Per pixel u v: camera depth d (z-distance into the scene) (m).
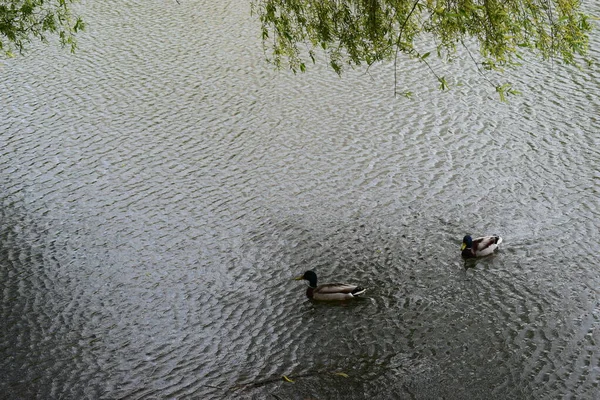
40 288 20.67
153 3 40.56
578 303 19.14
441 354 17.78
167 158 26.69
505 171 24.95
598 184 23.98
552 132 27.08
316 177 25.17
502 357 17.56
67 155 27.16
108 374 17.64
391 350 18.02
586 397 16.22
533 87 30.22
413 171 25.23
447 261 21.09
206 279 20.78
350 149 26.69
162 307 19.78
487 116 28.39
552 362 17.30
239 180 25.22
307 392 16.83
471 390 16.64
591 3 36.28
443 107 29.20
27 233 23.02
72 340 18.77
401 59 33.25
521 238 21.73
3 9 20.83
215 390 17.02
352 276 20.72
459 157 25.88
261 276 20.86
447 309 19.30
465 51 33.56
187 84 31.92
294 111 29.42
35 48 35.56
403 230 22.47
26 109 30.48
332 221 23.00
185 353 18.22
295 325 19.02
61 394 17.09
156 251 21.98
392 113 28.97
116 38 36.50
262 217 23.30
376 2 17.69
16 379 17.61
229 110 29.75
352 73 32.25
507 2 16.73
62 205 24.31
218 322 19.20
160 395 16.92
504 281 20.14
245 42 35.50
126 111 29.98
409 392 16.67
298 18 18.53
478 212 23.03
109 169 26.19
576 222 22.25
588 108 28.48
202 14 38.91
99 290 20.50
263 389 16.97
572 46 16.80
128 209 23.97
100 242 22.47
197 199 24.30
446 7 16.70
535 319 18.70
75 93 31.58
